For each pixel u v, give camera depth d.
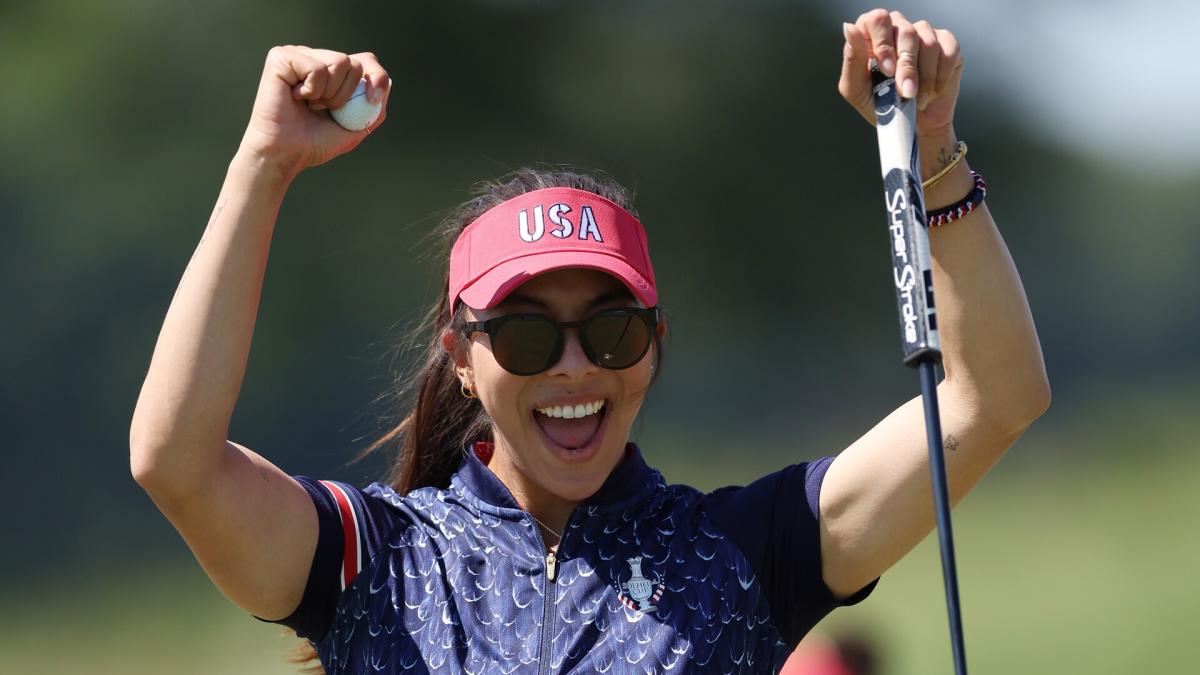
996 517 61.53
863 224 119.56
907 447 10.20
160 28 99.69
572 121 115.62
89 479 72.81
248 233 9.95
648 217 115.88
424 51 110.31
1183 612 40.66
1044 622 40.38
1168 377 116.25
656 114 117.31
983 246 10.18
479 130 112.62
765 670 10.15
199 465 9.70
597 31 117.19
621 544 10.23
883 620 38.72
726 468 76.00
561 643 9.83
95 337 84.19
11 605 51.47
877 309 117.69
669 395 97.31
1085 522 59.09
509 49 113.75
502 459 10.95
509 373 10.31
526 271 10.25
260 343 89.31
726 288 116.56
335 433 86.75
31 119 95.31
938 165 10.14
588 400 10.42
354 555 10.31
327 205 98.94
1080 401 100.88
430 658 9.86
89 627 47.03
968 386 10.22
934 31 9.84
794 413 99.06
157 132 97.06
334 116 10.08
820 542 10.29
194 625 46.06
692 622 9.91
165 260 90.25
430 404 11.77
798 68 120.88
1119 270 144.38
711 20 119.69
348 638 10.13
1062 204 147.88
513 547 10.20
